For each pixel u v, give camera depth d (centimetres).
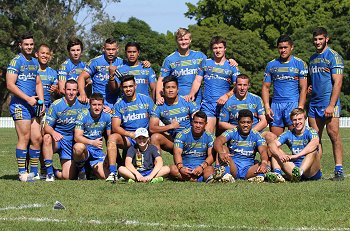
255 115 1163
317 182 1045
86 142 1142
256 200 838
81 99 1169
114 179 1054
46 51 1210
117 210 774
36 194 916
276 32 6494
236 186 989
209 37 5947
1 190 959
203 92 1220
